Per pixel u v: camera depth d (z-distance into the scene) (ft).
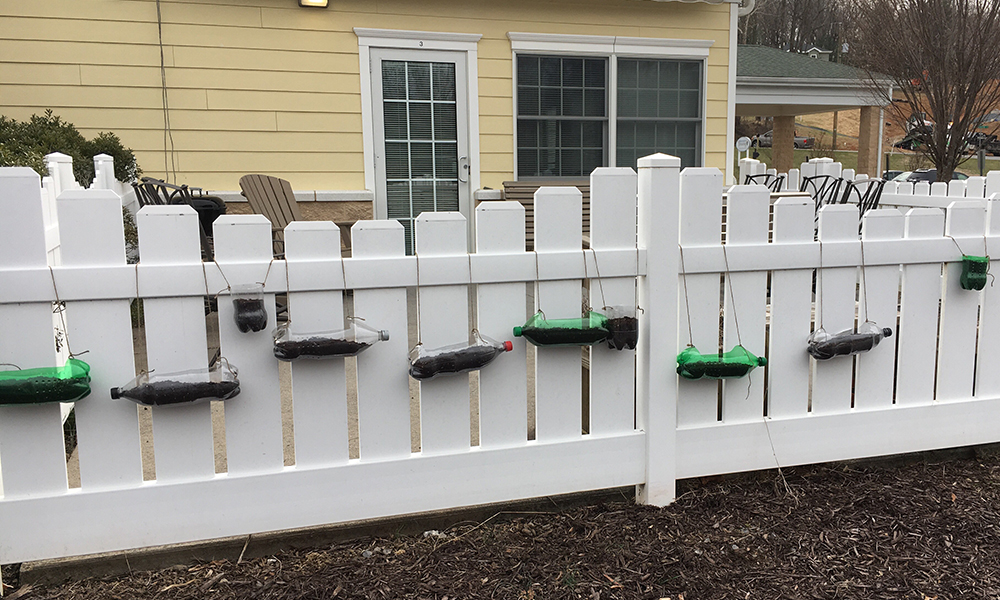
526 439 8.20
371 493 7.68
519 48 23.63
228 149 21.74
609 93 24.76
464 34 23.08
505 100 23.91
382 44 22.49
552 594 6.77
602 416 8.41
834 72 45.83
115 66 20.58
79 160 16.75
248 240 7.14
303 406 7.47
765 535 7.83
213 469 7.32
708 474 8.75
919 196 21.74
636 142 25.46
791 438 8.98
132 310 14.70
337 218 22.82
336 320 7.43
